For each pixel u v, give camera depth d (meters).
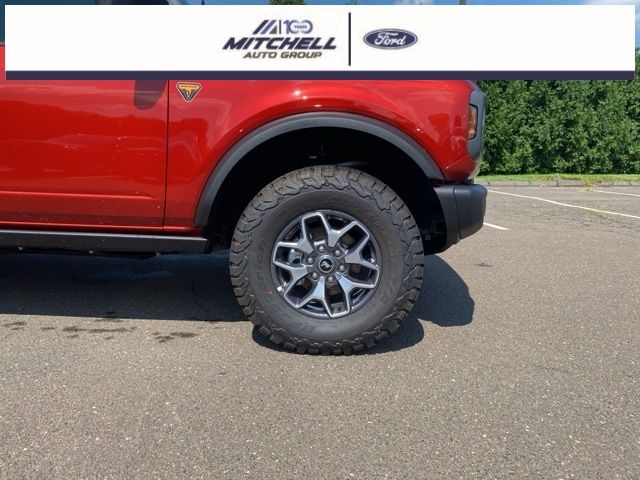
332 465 1.98
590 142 14.15
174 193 2.87
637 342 3.11
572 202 9.44
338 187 2.75
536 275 4.54
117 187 2.87
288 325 2.81
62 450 2.03
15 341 3.03
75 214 2.93
